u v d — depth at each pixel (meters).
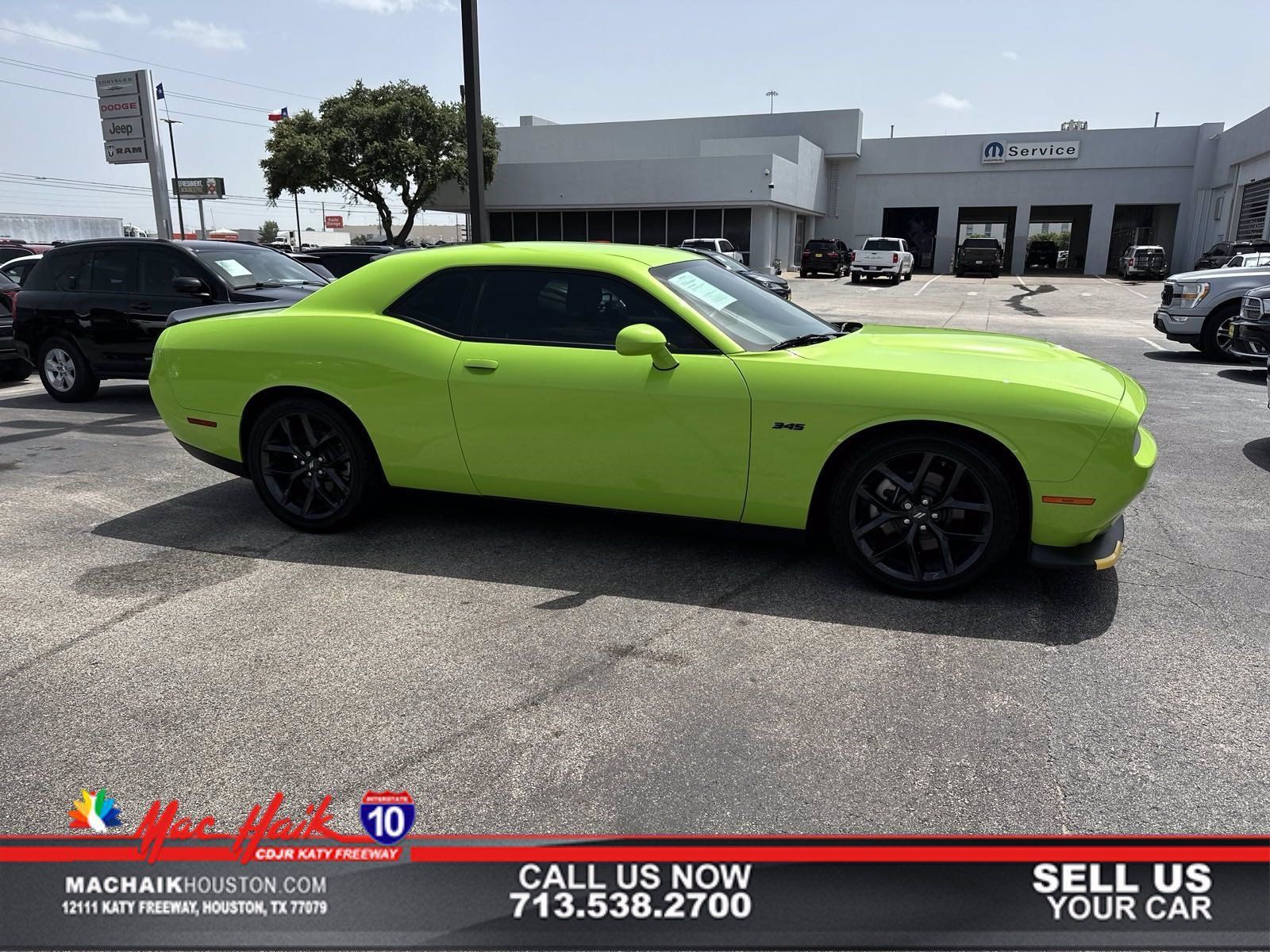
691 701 2.89
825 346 3.88
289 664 3.15
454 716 2.81
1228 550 4.30
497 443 4.01
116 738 2.70
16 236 39.75
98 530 4.62
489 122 37.66
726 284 4.29
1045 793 2.41
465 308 4.09
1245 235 33.34
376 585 3.88
